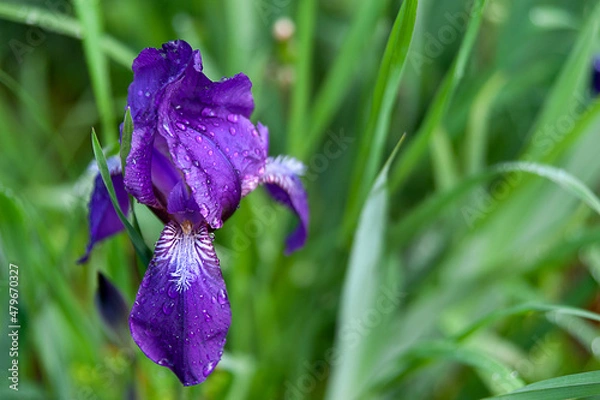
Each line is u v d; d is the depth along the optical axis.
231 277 0.62
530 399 0.48
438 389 0.66
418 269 0.68
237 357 0.59
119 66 0.78
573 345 0.66
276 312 0.66
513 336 0.65
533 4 0.73
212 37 0.73
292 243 0.54
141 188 0.48
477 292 0.65
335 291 0.66
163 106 0.48
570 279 0.69
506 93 0.73
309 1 0.60
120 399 0.60
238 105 0.50
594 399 0.51
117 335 0.53
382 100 0.54
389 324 0.63
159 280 0.48
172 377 0.56
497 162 0.78
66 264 0.61
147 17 0.74
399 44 0.52
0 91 0.87
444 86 0.56
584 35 0.61
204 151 0.48
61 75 0.88
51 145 0.75
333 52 0.80
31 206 0.58
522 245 0.66
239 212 0.61
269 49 0.71
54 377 0.58
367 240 0.57
